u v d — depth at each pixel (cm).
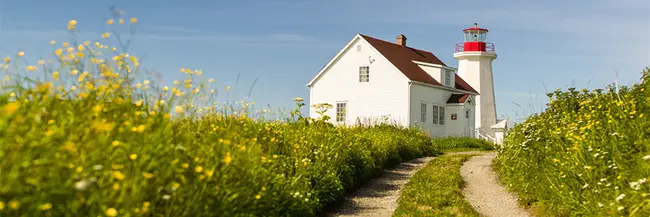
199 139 641
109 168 463
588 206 799
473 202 1108
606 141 867
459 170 1664
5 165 380
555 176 959
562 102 1320
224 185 609
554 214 891
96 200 441
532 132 1257
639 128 858
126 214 452
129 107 562
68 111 498
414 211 967
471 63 4325
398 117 3353
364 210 1017
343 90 3550
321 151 1121
